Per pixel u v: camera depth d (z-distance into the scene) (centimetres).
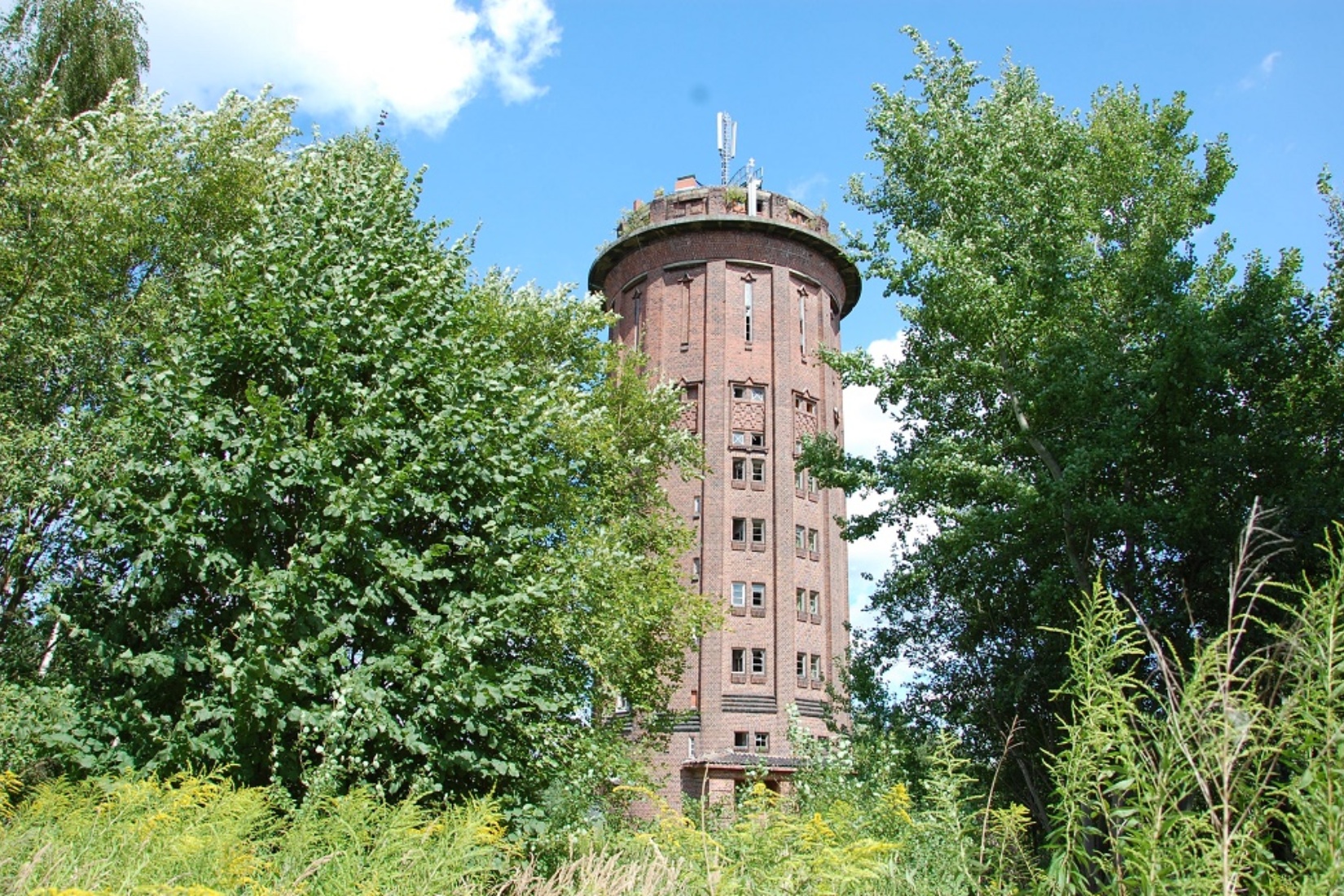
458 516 1340
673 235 5081
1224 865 418
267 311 1264
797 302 5116
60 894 530
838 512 5000
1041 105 2280
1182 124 2386
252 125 2148
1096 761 507
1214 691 504
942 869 845
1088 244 2350
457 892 733
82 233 1833
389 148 2420
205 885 621
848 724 2573
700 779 4131
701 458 2969
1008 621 2303
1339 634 439
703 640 4381
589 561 1530
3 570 1661
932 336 2255
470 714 1195
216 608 1225
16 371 1808
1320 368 2067
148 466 1182
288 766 1119
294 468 1200
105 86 2462
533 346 2461
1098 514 1897
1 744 1119
